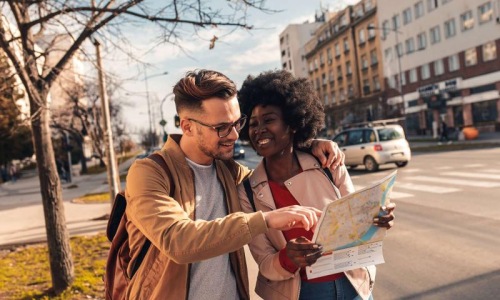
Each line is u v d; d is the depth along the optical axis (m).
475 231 6.32
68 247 4.98
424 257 5.38
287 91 2.00
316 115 2.12
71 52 4.75
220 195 1.87
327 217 1.59
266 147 1.99
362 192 1.66
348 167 17.55
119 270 1.81
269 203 1.97
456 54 34.56
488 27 31.03
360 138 15.93
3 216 13.67
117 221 1.82
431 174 13.12
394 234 6.61
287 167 2.06
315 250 1.63
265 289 1.98
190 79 1.67
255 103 2.02
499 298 4.03
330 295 1.93
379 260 1.84
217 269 1.78
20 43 4.72
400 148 15.39
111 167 10.14
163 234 1.46
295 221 1.50
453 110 35.94
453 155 18.70
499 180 10.68
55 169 4.92
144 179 1.60
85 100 27.47
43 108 4.66
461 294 4.20
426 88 38.06
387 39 44.19
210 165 1.87
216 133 1.66
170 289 1.65
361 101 46.75
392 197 9.94
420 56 39.06
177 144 1.80
